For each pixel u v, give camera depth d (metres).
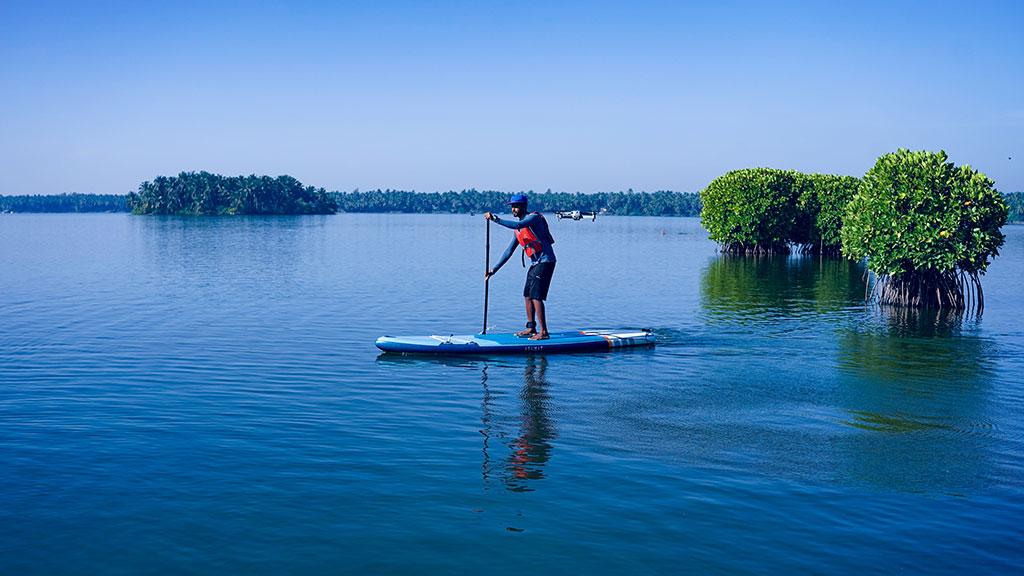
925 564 7.34
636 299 29.44
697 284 35.31
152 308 25.80
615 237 96.81
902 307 27.33
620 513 8.45
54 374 15.47
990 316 25.34
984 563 7.37
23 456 10.24
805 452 10.73
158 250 60.03
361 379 15.21
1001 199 26.09
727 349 18.94
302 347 18.75
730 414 12.76
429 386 14.65
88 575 7.05
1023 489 9.34
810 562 7.36
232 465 9.91
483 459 10.23
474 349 17.92
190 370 15.94
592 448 10.80
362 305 26.84
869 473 9.86
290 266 44.34
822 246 54.72
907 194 26.66
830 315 25.31
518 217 18.73
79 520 8.19
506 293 30.69
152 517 8.27
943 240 26.17
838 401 13.73
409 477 9.50
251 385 14.60
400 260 49.69
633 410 12.98
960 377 15.81
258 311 25.16
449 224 163.38
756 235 55.69
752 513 8.49
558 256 55.81
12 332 20.70
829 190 53.28
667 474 9.72
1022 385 15.11
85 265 44.50
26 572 7.09
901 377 15.80
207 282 34.78
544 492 9.05
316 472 9.66
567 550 7.54
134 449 10.56
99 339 19.66
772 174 56.97
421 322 23.12
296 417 12.28
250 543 7.66
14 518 8.23
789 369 16.53
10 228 126.31
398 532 7.92
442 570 7.14
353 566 7.21
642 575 7.07
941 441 11.33
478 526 8.07
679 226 166.88
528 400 13.61
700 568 7.21
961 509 8.70
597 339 18.66
